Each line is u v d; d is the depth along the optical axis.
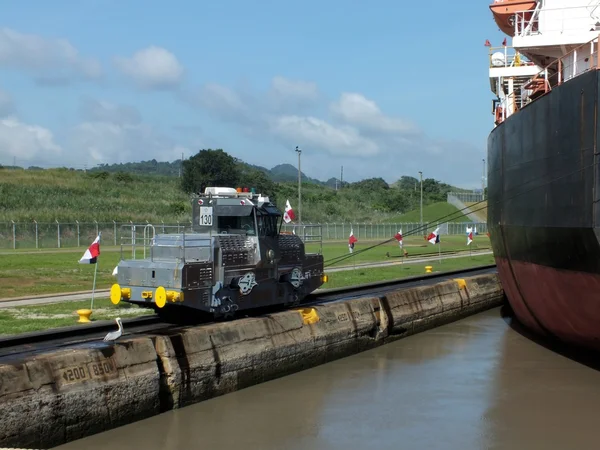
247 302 16.72
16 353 11.75
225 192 17.81
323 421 12.02
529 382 14.88
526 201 16.80
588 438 11.23
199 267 15.16
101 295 23.62
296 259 18.98
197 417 11.97
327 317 17.22
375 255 48.03
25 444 9.53
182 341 12.66
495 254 21.78
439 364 16.78
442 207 100.31
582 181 13.81
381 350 18.70
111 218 62.53
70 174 88.19
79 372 10.54
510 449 10.71
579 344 16.55
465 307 25.62
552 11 19.12
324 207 92.69
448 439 11.18
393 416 12.38
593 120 13.46
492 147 21.00
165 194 80.75
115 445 10.38
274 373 14.94
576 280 14.44
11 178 77.94
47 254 41.00
